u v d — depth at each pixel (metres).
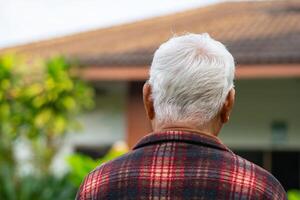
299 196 6.62
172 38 2.51
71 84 11.41
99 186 2.45
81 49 13.14
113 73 11.18
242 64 10.24
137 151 2.47
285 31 12.03
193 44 2.44
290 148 11.62
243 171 2.38
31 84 11.51
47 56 13.32
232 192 2.35
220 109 2.44
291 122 11.61
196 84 2.38
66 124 11.49
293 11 14.07
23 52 14.46
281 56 10.09
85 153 12.72
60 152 12.47
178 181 2.37
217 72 2.39
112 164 2.48
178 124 2.44
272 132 11.68
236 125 11.82
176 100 2.40
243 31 12.34
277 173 11.66
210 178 2.36
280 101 11.65
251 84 11.73
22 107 11.50
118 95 12.60
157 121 2.47
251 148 11.77
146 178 2.40
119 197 2.40
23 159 11.77
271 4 14.62
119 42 12.93
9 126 11.47
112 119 12.63
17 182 10.79
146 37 13.16
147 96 2.52
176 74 2.38
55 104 11.45
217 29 12.80
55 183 10.66
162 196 2.37
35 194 10.55
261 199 2.35
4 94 11.47
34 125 11.44
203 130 2.44
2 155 11.34
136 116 11.40
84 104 11.64
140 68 10.99
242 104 11.79
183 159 2.40
